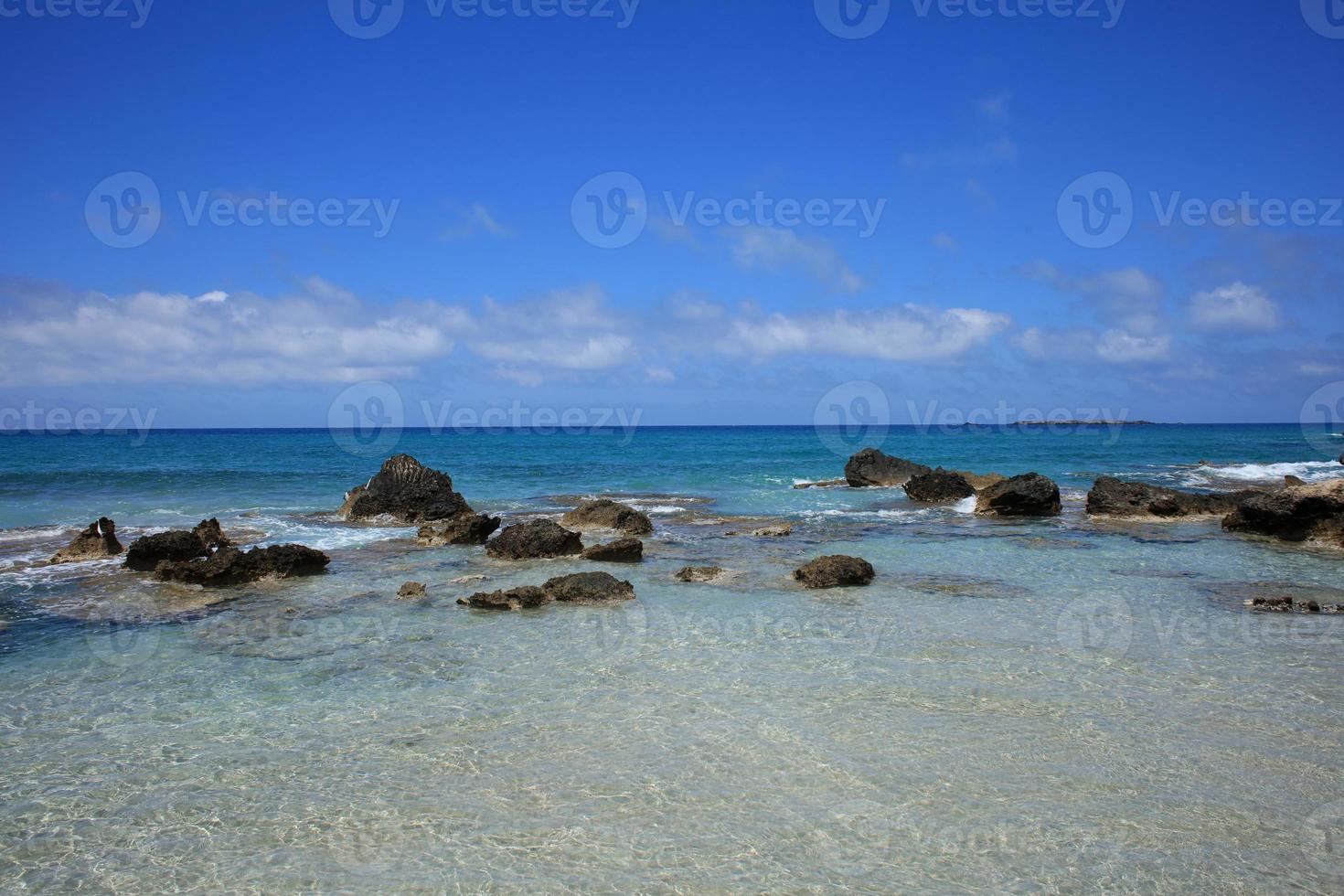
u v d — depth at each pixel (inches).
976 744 383.2
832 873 283.4
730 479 1819.6
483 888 275.0
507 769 358.6
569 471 2033.7
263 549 753.6
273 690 454.0
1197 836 307.1
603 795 335.9
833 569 711.7
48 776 351.6
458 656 516.1
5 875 280.8
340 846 299.7
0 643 540.1
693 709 426.3
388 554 868.6
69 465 2082.9
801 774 354.0
